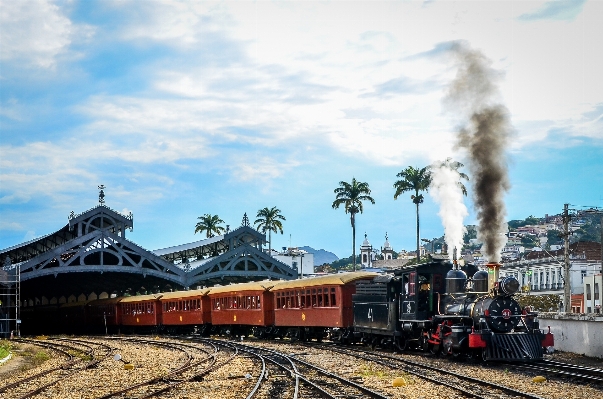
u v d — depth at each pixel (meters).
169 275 66.44
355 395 17.08
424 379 19.47
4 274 59.41
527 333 23.41
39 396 18.98
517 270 83.69
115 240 64.62
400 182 75.19
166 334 61.66
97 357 33.56
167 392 18.81
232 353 32.34
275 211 105.50
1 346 43.22
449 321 25.67
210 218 114.81
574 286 73.31
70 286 83.62
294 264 102.12
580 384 18.11
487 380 19.05
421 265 27.38
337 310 35.22
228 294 50.19
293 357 28.41
